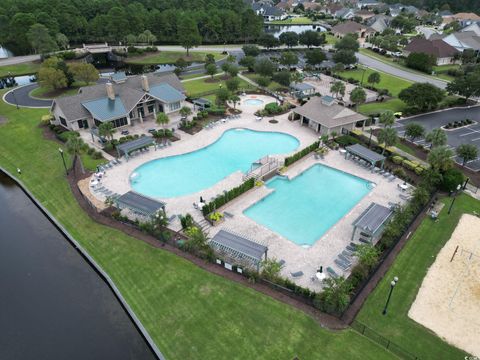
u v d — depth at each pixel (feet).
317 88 298.35
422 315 99.30
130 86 226.99
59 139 194.18
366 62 387.75
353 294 102.68
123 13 410.31
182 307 100.58
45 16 376.07
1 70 323.78
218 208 140.46
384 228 127.75
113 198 140.46
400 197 152.25
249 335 92.53
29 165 175.63
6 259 122.83
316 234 132.26
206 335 92.84
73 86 286.46
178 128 212.43
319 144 192.44
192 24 385.91
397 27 555.28
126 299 104.12
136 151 184.24
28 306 106.11
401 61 384.06
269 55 403.54
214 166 175.32
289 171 171.01
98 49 395.34
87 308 105.29
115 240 125.80
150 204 133.18
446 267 116.47
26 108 238.68
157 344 91.25
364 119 211.20
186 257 117.39
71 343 95.66
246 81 312.09
